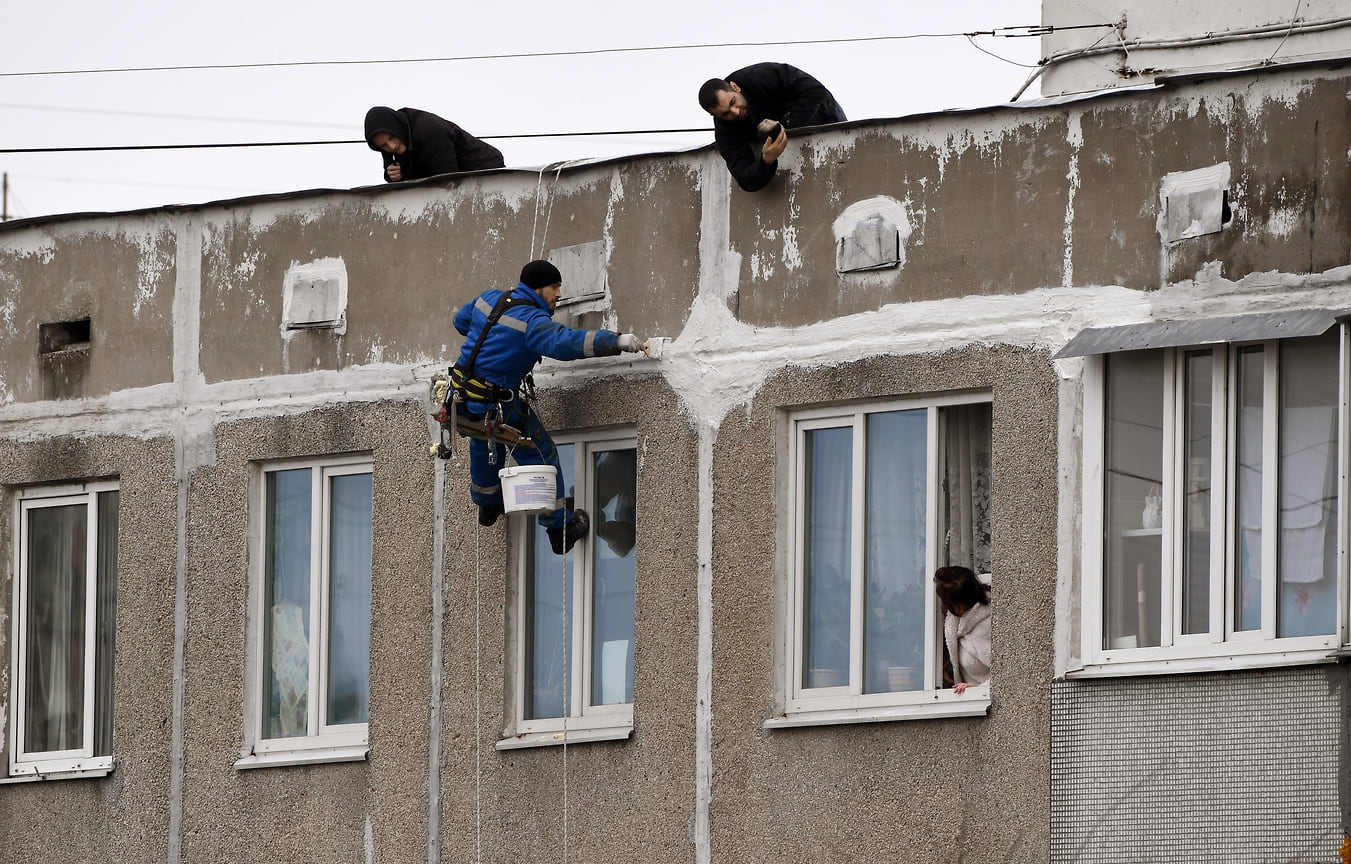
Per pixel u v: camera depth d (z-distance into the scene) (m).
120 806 50.41
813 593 44.62
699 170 46.59
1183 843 39.88
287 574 50.09
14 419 53.00
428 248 49.38
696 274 46.28
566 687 46.50
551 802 46.06
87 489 52.34
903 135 44.59
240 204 51.38
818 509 44.81
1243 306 41.22
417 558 48.31
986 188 43.69
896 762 42.69
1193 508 41.31
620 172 47.47
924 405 43.97
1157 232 42.12
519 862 46.19
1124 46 51.84
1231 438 41.09
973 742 42.03
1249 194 41.50
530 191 48.47
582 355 44.84
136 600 50.97
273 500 50.53
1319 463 40.53
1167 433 41.50
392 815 47.66
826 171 45.25
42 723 52.00
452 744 47.28
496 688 47.09
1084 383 42.12
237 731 49.47
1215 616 40.72
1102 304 42.34
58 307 53.00
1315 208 40.94
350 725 48.94
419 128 52.09
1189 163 42.06
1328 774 38.84
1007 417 42.69
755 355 45.38
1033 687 41.66
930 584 43.41
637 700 45.50
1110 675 40.84
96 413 52.09
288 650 49.81
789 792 43.62
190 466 50.91
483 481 45.75
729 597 44.91
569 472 47.47
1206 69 50.97
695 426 45.75
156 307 51.97
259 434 50.28
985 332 43.22
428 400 48.72
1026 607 42.00
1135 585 41.44
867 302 44.47
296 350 50.31
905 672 43.47
